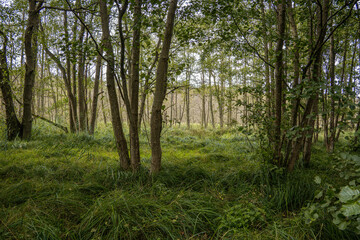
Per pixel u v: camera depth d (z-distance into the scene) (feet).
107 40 12.37
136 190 11.65
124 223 8.48
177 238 8.20
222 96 25.64
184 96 56.49
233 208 9.77
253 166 15.65
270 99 16.81
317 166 17.24
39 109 38.06
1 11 23.94
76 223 8.84
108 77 13.84
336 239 7.73
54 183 11.98
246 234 8.26
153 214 9.24
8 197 10.19
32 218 8.51
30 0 23.49
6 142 20.27
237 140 30.35
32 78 24.84
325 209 8.55
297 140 13.41
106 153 19.98
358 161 8.22
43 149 19.19
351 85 9.09
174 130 41.34
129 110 13.58
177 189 12.13
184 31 14.01
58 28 28.19
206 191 12.16
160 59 12.89
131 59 14.24
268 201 10.82
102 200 10.12
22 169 13.62
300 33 21.81
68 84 30.45
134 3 11.69
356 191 6.21
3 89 23.54
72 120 31.78
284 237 7.96
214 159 19.22
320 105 22.03
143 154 20.44
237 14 13.42
